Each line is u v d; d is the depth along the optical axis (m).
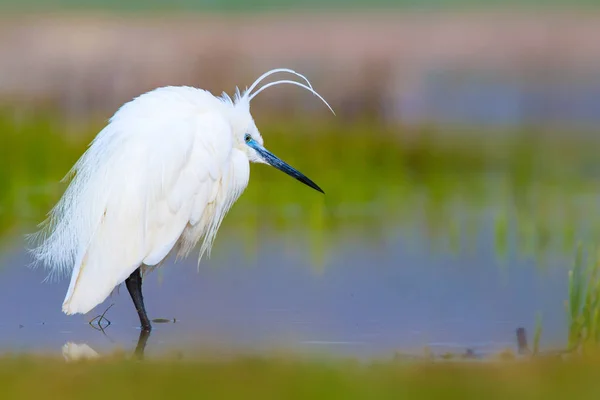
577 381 6.84
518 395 6.51
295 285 11.77
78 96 26.44
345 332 9.42
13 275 12.24
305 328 9.62
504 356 8.05
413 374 7.15
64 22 34.97
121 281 9.90
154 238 10.18
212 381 7.02
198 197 10.39
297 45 33.16
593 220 15.91
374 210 17.28
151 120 10.33
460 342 8.95
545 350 8.43
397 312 10.37
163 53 31.17
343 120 24.48
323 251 13.81
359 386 6.78
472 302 10.81
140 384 6.97
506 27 36.03
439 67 30.94
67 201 10.47
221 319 10.14
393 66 30.48
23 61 29.77
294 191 18.06
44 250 10.89
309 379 7.02
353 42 33.72
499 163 21.03
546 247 13.98
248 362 7.88
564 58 32.19
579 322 8.70
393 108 26.31
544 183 19.39
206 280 12.13
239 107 11.68
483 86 29.22
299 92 27.25
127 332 9.66
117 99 26.52
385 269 12.64
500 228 14.47
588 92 28.61
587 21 36.47
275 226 15.94
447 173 20.19
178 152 10.13
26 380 7.14
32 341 9.20
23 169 18.22
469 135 23.67
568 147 22.69
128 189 9.97
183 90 10.70
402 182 19.11
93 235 9.93
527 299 10.95
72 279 9.88
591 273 10.51
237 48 32.12
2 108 23.58
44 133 20.11
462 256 13.41
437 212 16.95
